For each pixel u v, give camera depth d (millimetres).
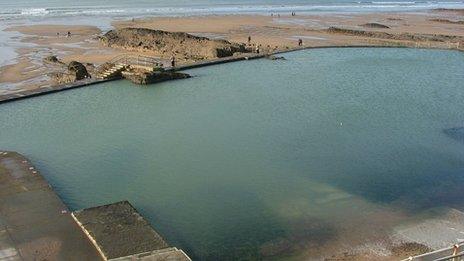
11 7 98188
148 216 18609
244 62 45750
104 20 81125
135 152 24672
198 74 40906
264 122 29656
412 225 18438
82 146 25297
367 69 44375
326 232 17781
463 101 35438
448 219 18969
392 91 37500
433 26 85438
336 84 38906
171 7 107625
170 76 38688
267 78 40156
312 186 21422
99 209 17594
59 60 47156
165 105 32500
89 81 36719
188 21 80812
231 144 26062
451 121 31000
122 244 15367
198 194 20422
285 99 34500
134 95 34531
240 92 35938
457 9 126812
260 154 24797
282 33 69000
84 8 99875
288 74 41688
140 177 21875
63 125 28359
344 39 63781
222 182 21578
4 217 16969
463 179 22562
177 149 25188
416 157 24969
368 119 30844
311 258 16219
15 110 30750
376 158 24703
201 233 17578
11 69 43312
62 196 19891
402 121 30688
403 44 56688
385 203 20109
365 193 20922
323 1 139000
